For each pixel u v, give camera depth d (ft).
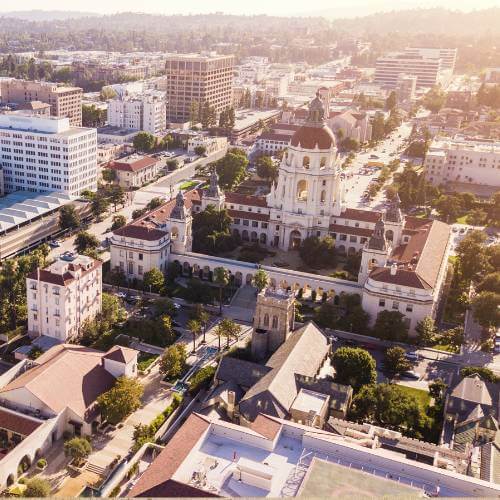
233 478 386.32
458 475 392.27
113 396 543.80
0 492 461.37
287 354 587.68
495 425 525.34
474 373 611.88
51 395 538.88
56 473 497.46
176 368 619.67
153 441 522.88
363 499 349.00
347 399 547.90
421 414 553.64
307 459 413.80
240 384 576.20
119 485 469.57
